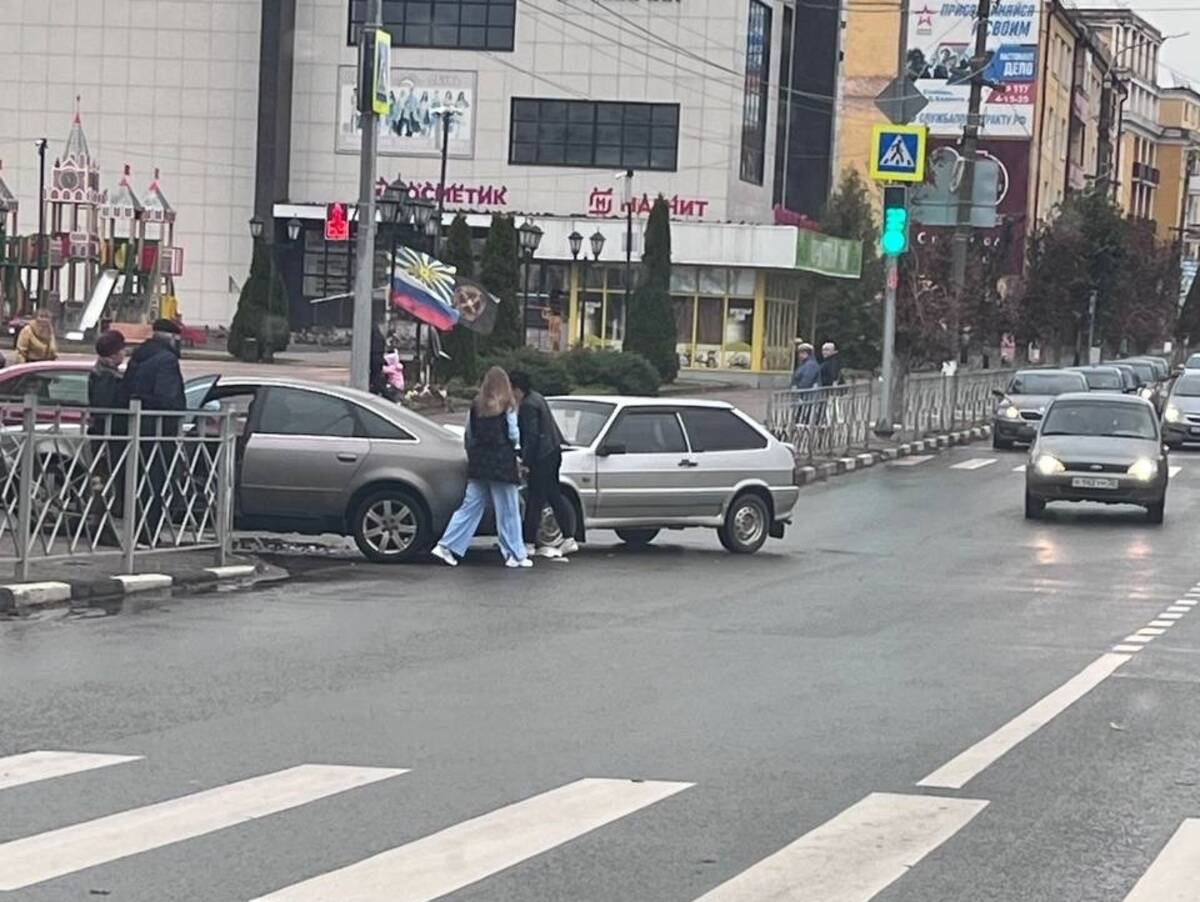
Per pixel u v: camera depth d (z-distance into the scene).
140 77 68.50
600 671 11.74
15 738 9.16
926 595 16.56
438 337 41.72
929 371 46.19
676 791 8.29
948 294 43.50
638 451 19.52
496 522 17.86
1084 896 6.68
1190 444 41.47
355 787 8.23
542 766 8.79
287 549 18.73
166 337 16.52
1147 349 93.62
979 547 21.33
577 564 18.44
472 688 10.98
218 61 68.31
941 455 38.00
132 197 57.56
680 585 16.88
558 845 7.26
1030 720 10.30
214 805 7.82
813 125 79.19
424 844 7.23
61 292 65.69
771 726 9.97
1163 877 6.96
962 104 83.06
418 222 40.53
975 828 7.70
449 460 17.80
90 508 14.95
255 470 17.58
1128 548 21.53
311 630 13.20
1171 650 13.31
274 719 9.84
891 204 35.97
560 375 42.59
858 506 26.67
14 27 68.62
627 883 6.72
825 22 78.44
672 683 11.34
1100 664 12.53
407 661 11.95
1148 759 9.27
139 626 13.12
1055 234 72.50
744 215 68.06
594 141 66.44
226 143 68.44
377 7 23.27
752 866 6.99
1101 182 77.38
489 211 65.94
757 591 16.58
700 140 66.06
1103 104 95.12
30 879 6.63
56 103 68.75
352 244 67.62
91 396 16.94
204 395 17.66
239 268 68.56
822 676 11.77
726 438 20.19
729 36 65.81
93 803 7.82
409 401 36.81
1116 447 24.89
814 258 60.75
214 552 16.84
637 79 66.19
